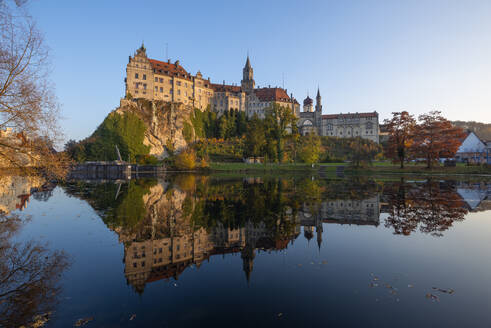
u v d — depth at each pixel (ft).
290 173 233.96
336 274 24.99
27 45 43.91
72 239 36.52
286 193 84.69
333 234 38.45
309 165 273.75
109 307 19.62
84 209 58.29
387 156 201.05
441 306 19.20
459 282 23.09
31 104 44.75
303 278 24.23
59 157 49.52
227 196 78.59
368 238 36.32
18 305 19.88
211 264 27.81
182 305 19.81
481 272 25.05
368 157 227.81
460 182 117.91
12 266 27.43
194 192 88.94
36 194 84.79
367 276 24.44
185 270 26.30
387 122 193.36
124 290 22.36
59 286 22.98
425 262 27.68
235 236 37.78
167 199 73.15
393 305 19.44
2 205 64.08
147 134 348.59
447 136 176.45
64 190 95.91
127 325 17.21
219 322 17.52
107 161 299.38
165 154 363.15
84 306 19.75
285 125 292.40
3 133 44.83
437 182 118.83
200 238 36.91
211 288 22.56
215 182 134.10
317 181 135.13
